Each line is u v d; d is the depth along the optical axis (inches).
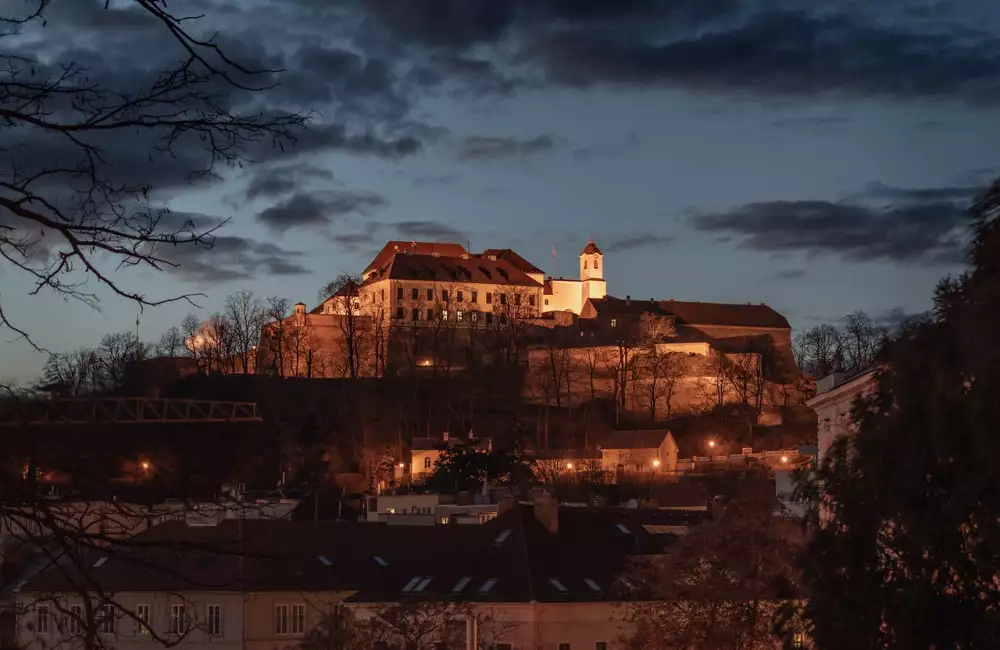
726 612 2972.4
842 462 1806.1
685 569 3021.7
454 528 4212.6
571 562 4087.1
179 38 677.9
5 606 730.8
